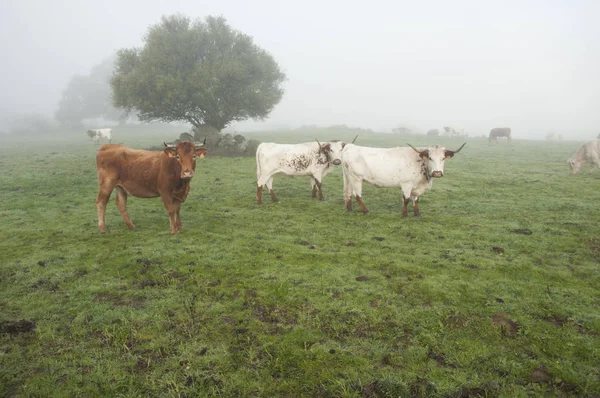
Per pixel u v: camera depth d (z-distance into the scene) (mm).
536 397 3387
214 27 25719
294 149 10977
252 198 11766
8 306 5129
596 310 4816
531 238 7691
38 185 13672
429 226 8680
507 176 15648
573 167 15945
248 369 3818
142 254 6855
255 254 6910
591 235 7781
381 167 9273
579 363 3824
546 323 4543
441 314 4762
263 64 26438
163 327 4594
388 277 5906
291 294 5340
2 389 3562
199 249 7121
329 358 3979
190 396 3477
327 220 9266
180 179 7688
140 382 3662
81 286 5680
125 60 24312
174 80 22469
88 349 4184
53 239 7855
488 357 3961
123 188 8195
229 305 5062
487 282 5672
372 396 3443
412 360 3934
